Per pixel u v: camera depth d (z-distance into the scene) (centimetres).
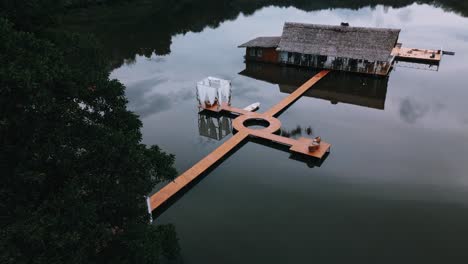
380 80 4275
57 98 1230
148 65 4844
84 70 1616
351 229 2030
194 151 2861
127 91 3984
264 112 3500
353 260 1828
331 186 2398
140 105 3656
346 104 3662
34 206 1138
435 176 2472
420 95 3809
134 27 6731
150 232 1329
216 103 3612
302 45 4628
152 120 3362
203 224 2089
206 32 6525
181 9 8556
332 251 1883
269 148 2894
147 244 1243
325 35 4578
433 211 2152
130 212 1338
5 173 1094
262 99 3838
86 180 1191
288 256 1856
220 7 8869
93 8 8138
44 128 1175
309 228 2039
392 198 2267
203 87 3441
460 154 2719
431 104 3584
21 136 1134
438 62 4731
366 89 4034
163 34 6338
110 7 8381
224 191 2378
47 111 1141
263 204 2245
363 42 4350
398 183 2406
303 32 4706
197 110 3581
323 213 2156
